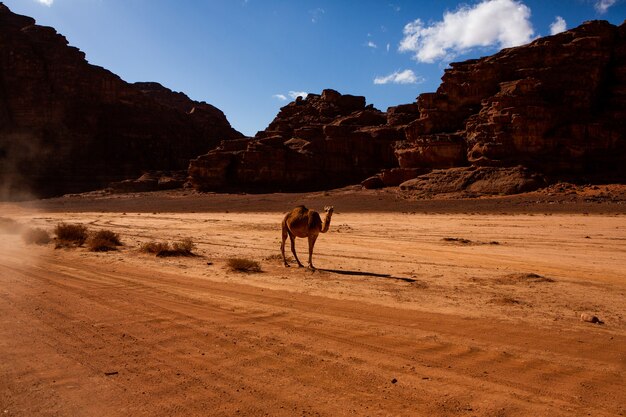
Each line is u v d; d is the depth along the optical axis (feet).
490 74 246.47
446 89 257.75
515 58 243.81
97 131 448.24
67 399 16.71
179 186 355.15
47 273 42.57
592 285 38.47
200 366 19.97
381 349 22.11
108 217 170.19
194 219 147.74
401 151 251.19
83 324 26.07
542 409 15.99
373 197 220.64
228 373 19.22
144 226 119.55
